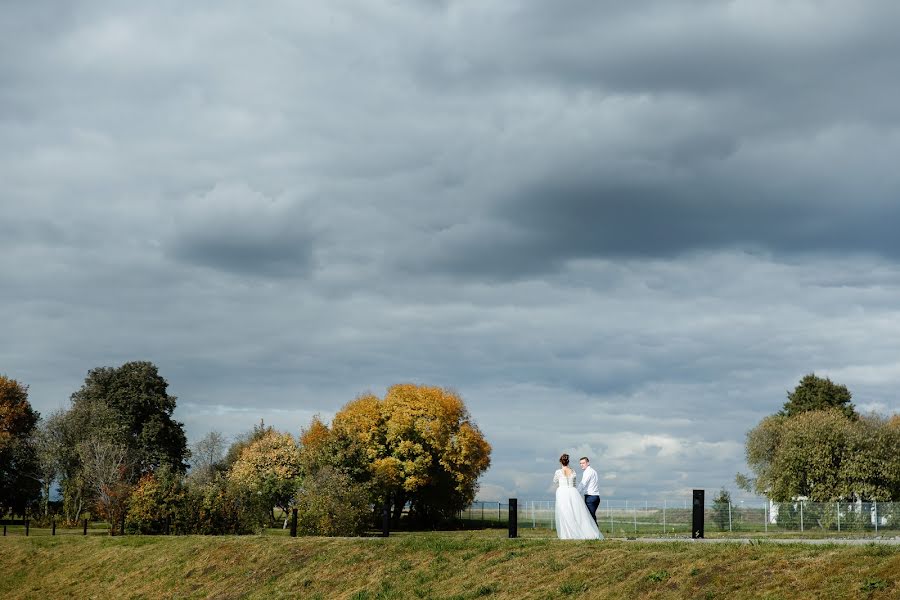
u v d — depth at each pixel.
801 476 70.69
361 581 29.06
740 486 80.31
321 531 53.53
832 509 53.72
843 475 68.81
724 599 19.34
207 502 54.59
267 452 78.00
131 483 81.31
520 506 71.38
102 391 95.38
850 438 70.38
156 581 37.38
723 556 21.41
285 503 75.69
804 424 73.50
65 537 49.78
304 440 82.06
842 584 18.33
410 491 81.62
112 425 86.44
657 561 22.28
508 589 24.05
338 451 66.81
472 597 24.30
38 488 84.50
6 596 41.94
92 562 43.31
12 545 48.47
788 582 19.17
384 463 78.19
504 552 26.88
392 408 82.31
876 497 68.12
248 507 57.00
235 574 34.56
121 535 53.34
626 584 21.61
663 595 20.48
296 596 30.03
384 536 34.75
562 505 27.78
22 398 95.00
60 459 81.50
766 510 56.38
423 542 30.42
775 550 21.03
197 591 34.44
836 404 95.62
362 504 56.44
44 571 44.06
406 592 26.66
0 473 82.75
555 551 25.50
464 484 82.44
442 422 82.12
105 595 38.00
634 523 61.03
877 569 18.45
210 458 96.38
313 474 63.12
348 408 84.25
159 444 93.88
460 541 29.39
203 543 39.72
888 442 70.50
